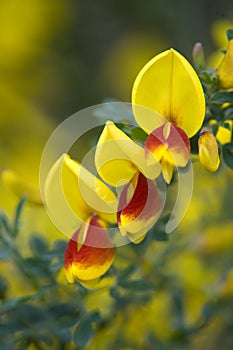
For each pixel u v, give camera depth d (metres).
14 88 0.59
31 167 0.55
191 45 0.57
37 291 0.29
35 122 0.58
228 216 0.34
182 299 0.32
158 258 0.32
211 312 0.32
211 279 0.34
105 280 0.31
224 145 0.27
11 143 0.56
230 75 0.26
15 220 0.29
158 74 0.25
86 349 0.31
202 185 0.34
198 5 0.57
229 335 0.33
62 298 0.30
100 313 0.30
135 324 0.32
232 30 0.27
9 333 0.29
